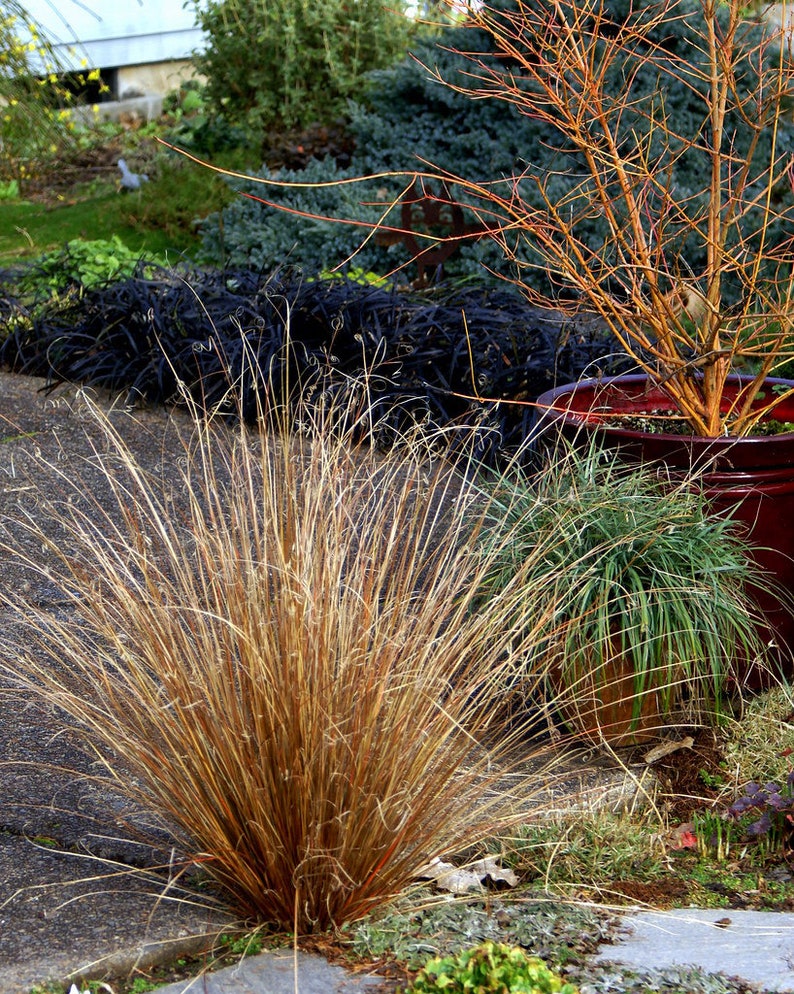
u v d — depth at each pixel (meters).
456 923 2.56
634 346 6.33
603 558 3.54
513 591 3.37
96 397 6.62
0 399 6.61
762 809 3.26
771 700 3.83
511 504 3.50
